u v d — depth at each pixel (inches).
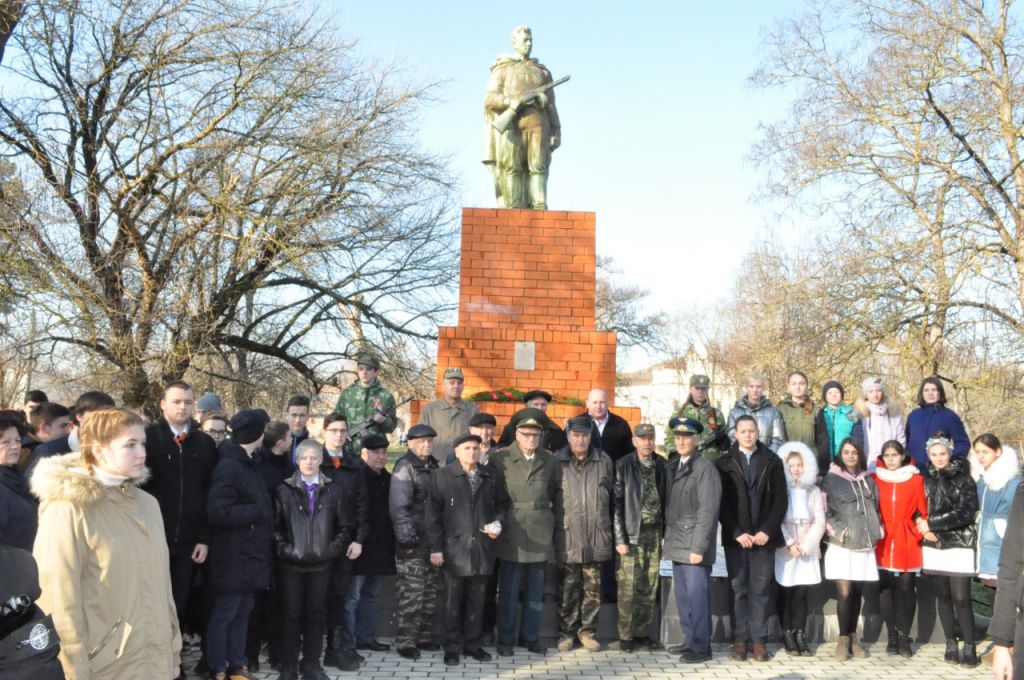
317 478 277.6
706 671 295.1
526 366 460.1
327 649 294.2
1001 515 306.7
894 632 322.0
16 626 125.6
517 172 492.1
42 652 128.3
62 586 147.1
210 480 276.7
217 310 716.7
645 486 321.1
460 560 299.1
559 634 333.4
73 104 638.5
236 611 265.0
